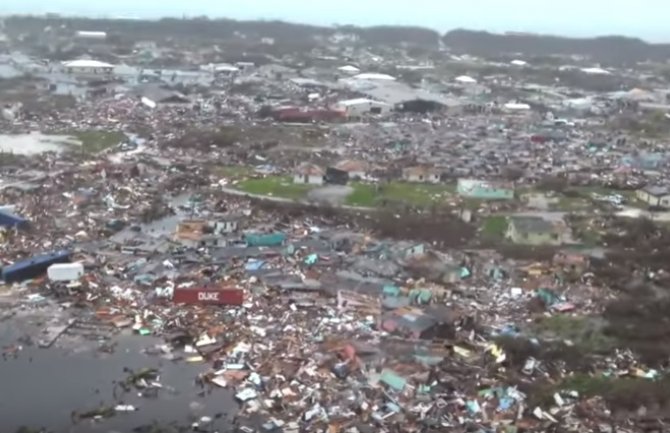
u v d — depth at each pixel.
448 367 81.00
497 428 70.12
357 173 157.12
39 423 70.00
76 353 83.94
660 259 113.38
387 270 107.50
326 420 71.00
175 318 92.00
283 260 111.25
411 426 70.25
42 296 97.75
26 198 134.12
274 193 143.38
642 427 71.38
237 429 69.88
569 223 130.00
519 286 104.81
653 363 83.75
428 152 181.62
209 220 125.94
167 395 75.81
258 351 84.19
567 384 77.81
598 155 186.00
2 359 81.88
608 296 101.25
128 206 133.62
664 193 144.50
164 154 172.88
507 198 144.88
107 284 101.12
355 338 87.38
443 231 124.38
